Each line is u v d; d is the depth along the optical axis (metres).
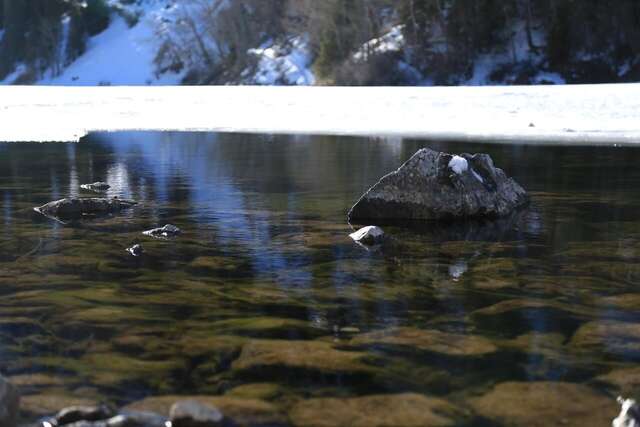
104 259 4.30
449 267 4.12
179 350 2.74
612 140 12.89
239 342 2.83
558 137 13.51
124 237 4.99
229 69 67.44
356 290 3.62
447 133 14.66
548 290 3.61
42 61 85.38
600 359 2.65
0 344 2.81
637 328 3.00
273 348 2.76
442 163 5.87
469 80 51.47
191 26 72.44
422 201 5.72
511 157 10.45
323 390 2.37
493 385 2.42
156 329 2.99
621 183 7.81
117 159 10.62
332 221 5.66
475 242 4.85
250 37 68.62
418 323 3.08
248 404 2.26
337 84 53.94
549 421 2.15
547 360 2.64
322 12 58.59
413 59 53.28
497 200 5.95
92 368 2.57
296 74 60.22
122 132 15.86
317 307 3.31
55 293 3.54
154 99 28.48
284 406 2.25
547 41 51.06
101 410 2.12
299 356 2.67
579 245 4.72
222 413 2.19
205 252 4.50
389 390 2.37
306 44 62.59
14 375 2.51
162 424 2.08
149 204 6.52
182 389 2.39
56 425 2.09
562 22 50.53
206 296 3.50
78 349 2.76
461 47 52.47
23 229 5.29
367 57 53.44
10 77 88.19
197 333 2.94
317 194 7.12
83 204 6.12
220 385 2.42
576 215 5.88
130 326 3.03
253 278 3.86
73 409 2.11
